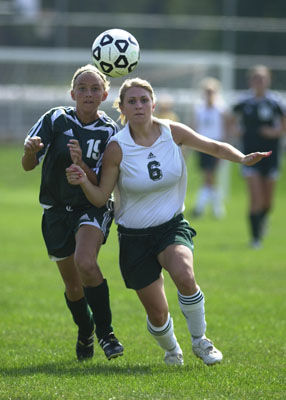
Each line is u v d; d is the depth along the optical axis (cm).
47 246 2197
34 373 2012
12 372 2036
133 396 1766
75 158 2041
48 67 10025
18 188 9081
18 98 10012
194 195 8906
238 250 4709
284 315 2933
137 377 1947
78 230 2098
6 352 2322
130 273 2095
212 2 11706
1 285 3556
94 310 2069
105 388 1831
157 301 2086
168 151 2092
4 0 11881
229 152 2130
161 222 2095
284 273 3909
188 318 2061
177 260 2023
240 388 1850
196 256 4428
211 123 6556
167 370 2050
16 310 3011
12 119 10044
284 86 9938
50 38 10725
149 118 2077
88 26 10731
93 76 2119
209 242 5059
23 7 11481
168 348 2150
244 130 5028
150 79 9856
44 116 2147
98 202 2058
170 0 11806
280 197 8744
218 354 2084
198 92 9738
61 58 10038
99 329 2083
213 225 6106
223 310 3016
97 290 2052
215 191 6669
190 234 2128
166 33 10725
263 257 4428
